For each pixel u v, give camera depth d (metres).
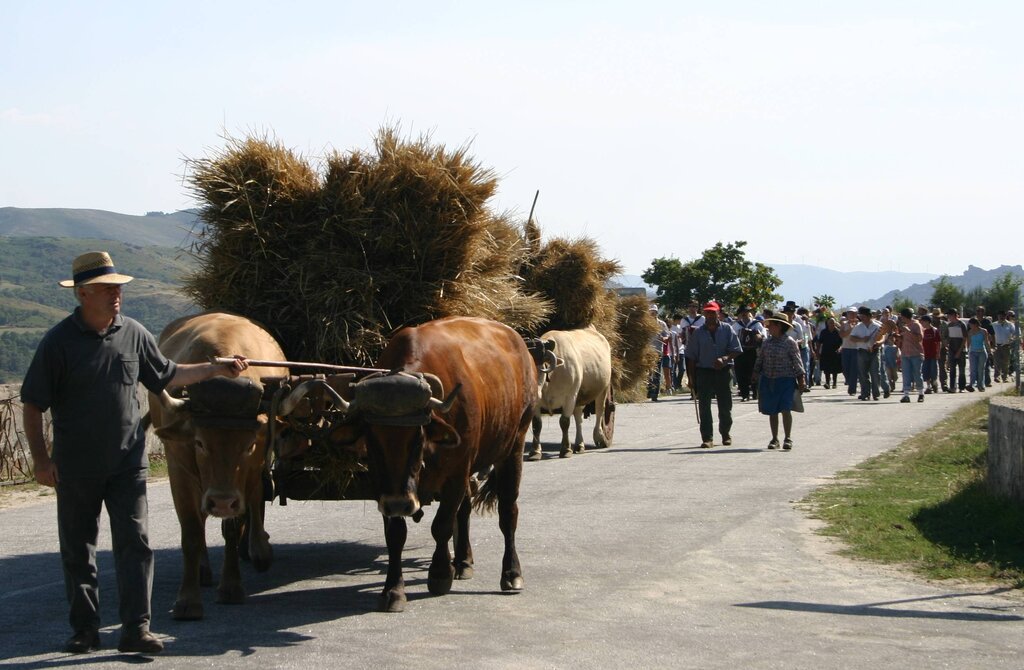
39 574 9.47
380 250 9.96
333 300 9.55
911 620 7.73
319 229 9.83
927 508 11.98
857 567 9.49
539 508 12.69
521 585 8.73
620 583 8.92
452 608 8.10
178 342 8.38
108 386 6.77
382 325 9.75
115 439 6.78
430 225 10.01
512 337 9.69
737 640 7.18
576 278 18.64
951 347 32.91
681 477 15.11
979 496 12.21
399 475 7.57
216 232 9.91
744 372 29.03
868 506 12.39
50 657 6.79
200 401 7.12
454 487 8.33
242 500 7.22
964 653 6.89
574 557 9.98
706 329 18.81
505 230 11.41
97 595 6.93
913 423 22.03
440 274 10.17
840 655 6.83
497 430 8.79
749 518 11.88
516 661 6.66
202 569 9.05
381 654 6.84
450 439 7.75
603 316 19.66
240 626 7.58
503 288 11.12
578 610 8.02
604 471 15.86
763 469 15.81
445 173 10.09
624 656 6.79
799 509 12.41
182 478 7.73
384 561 10.05
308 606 8.23
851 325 30.56
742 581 8.98
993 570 9.27
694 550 10.22
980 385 32.75
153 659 6.74
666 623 7.62
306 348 9.72
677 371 34.66
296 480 8.88
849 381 30.53
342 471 8.59
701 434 19.41
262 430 7.81
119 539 6.82
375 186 9.91
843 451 17.78
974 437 18.16
